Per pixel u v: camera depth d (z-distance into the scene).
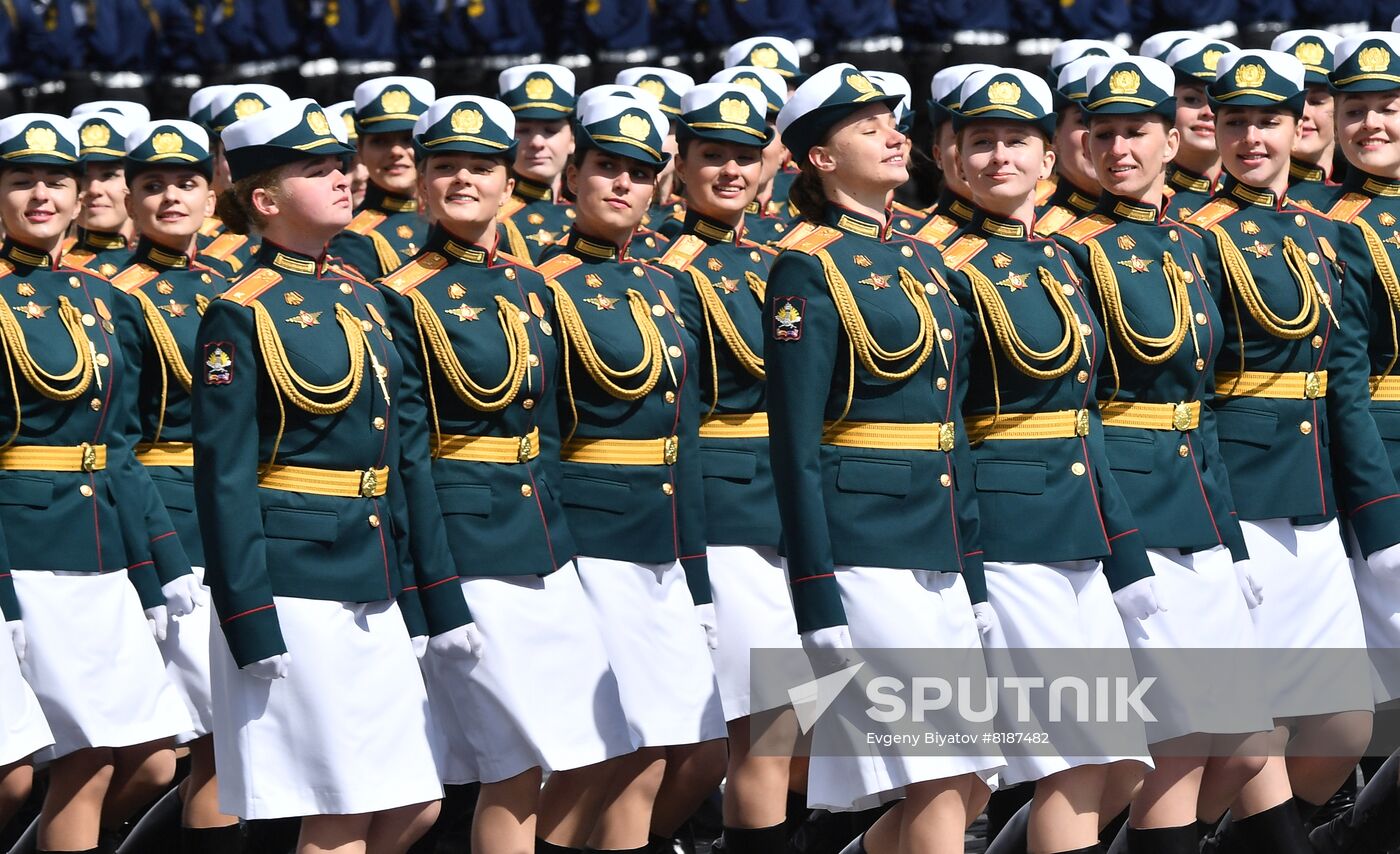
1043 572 9.73
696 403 10.82
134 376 11.50
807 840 11.59
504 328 9.91
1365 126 11.98
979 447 9.89
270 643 8.81
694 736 10.45
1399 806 11.19
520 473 9.93
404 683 9.26
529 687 9.75
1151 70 10.46
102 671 10.75
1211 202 11.35
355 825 9.12
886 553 9.38
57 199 10.88
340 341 9.19
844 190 9.70
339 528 9.10
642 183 10.64
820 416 9.38
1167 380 10.38
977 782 10.02
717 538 11.17
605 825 10.41
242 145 9.20
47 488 10.73
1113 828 11.72
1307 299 11.02
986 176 9.88
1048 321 9.79
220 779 9.16
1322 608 11.14
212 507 8.87
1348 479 11.22
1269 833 10.67
